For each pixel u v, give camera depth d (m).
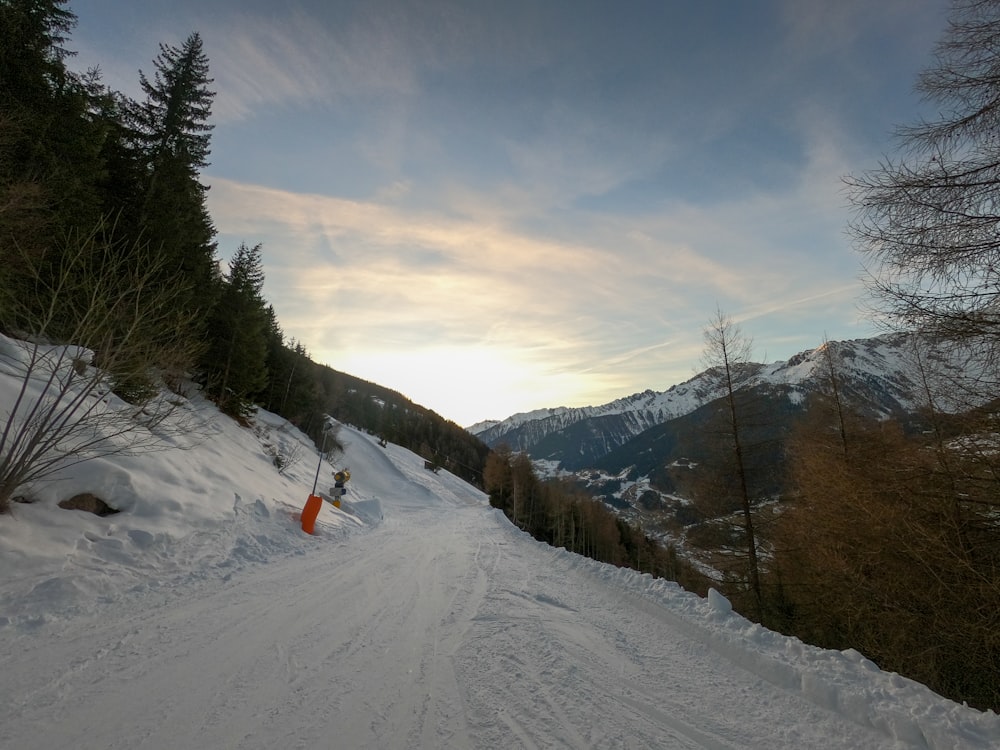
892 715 3.41
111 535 6.84
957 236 5.64
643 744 3.13
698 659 4.77
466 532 18.88
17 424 7.44
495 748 2.98
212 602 5.64
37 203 9.67
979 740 3.11
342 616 5.62
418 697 3.64
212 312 23.48
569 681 4.10
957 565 6.78
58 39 13.45
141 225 16.50
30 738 2.71
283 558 8.76
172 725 2.98
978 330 5.54
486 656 4.61
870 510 8.04
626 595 7.25
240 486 12.37
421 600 6.75
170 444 11.45
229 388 24.92
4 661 3.60
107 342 6.77
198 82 20.61
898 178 5.80
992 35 5.35
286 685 3.69
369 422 91.56
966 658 7.04
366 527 16.17
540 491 57.59
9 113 11.11
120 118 18.78
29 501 6.50
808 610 12.42
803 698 3.91
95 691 3.33
